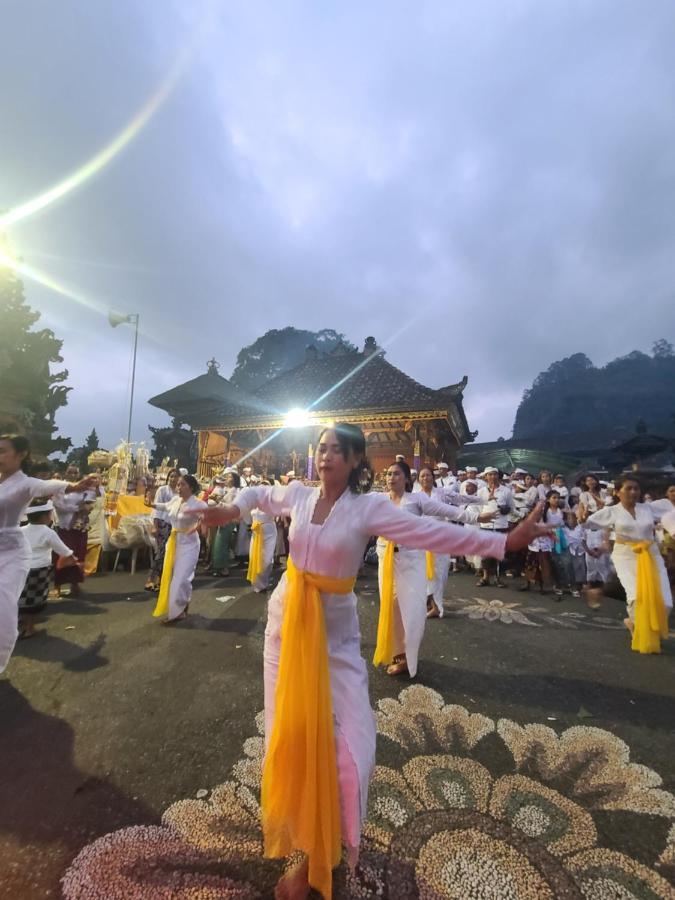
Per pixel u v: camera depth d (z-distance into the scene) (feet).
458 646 13.88
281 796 5.08
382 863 5.68
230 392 93.76
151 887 5.31
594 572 22.82
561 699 10.29
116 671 11.49
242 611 17.38
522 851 5.88
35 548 14.14
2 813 6.46
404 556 11.82
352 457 6.11
